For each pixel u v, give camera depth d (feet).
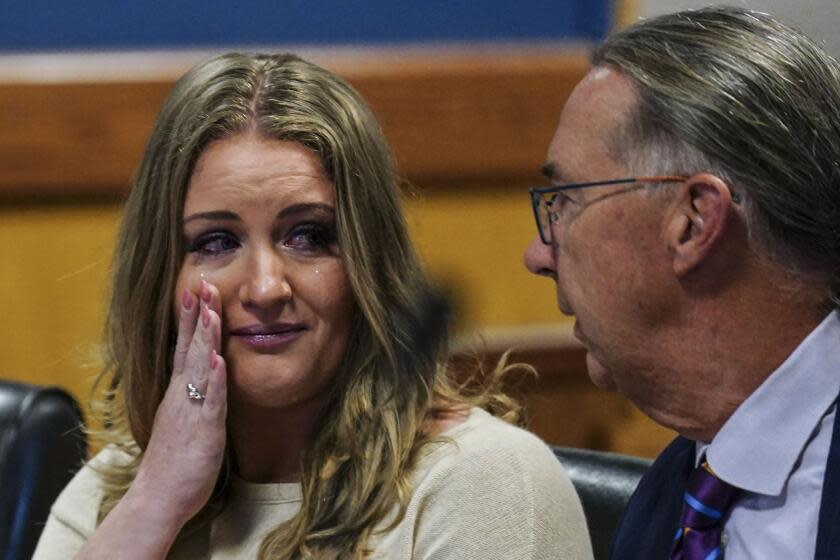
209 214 11.20
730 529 9.50
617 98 9.16
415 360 11.71
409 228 11.87
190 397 11.52
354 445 11.49
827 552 8.82
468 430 11.63
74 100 25.52
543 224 9.68
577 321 9.65
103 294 12.79
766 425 9.23
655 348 9.29
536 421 18.76
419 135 26.58
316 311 11.30
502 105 26.81
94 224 26.03
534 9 27.12
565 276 9.52
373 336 11.57
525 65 26.78
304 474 11.59
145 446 12.51
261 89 11.38
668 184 8.95
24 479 14.44
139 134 25.85
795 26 9.32
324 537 11.27
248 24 26.37
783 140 8.73
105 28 25.90
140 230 11.76
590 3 27.14
